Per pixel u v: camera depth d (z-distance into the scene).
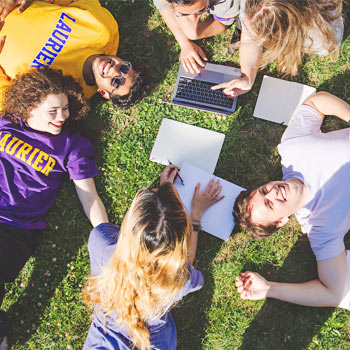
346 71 2.81
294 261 2.76
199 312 2.76
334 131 2.60
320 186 2.50
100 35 2.67
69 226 2.88
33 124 2.57
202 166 2.79
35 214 2.69
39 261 2.86
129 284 1.87
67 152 2.68
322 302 2.49
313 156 2.53
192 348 2.73
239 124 2.85
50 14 2.61
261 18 2.06
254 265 2.77
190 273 2.25
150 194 1.78
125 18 2.97
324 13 2.21
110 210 2.87
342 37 2.77
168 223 1.69
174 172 2.70
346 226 2.51
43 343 2.80
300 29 2.14
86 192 2.70
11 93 2.50
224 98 2.71
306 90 2.76
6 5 2.57
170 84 2.92
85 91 2.79
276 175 2.82
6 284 2.86
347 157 2.50
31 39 2.59
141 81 2.64
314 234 2.53
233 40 2.75
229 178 2.83
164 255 1.73
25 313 2.82
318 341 2.67
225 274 2.77
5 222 2.57
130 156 2.89
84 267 2.84
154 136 2.90
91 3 2.70
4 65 2.63
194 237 2.61
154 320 2.21
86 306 2.80
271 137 2.84
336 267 2.47
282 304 2.72
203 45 2.91
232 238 2.78
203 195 2.70
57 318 2.81
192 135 2.84
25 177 2.61
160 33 2.94
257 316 2.73
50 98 2.43
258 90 2.85
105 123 2.94
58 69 2.62
